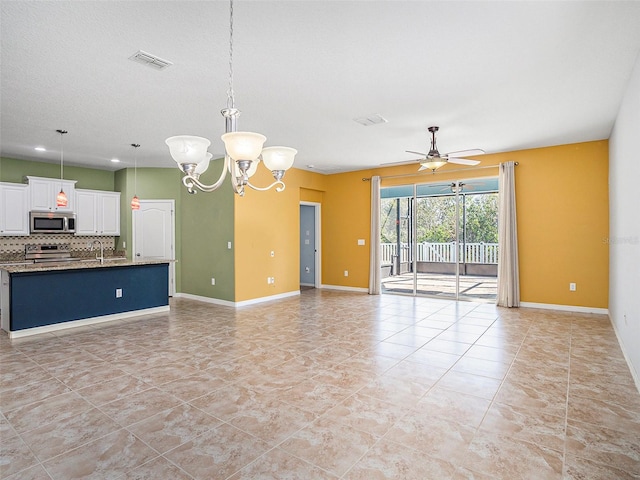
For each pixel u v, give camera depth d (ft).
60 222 22.02
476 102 12.99
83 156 21.12
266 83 11.33
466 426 7.95
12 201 20.39
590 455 6.89
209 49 9.27
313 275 29.55
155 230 24.73
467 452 7.00
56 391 9.77
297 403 9.05
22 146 18.71
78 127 15.62
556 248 19.71
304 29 8.40
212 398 9.34
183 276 24.58
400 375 10.82
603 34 8.63
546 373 10.94
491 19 8.04
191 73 10.61
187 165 6.73
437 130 16.14
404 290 26.09
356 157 22.06
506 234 20.54
